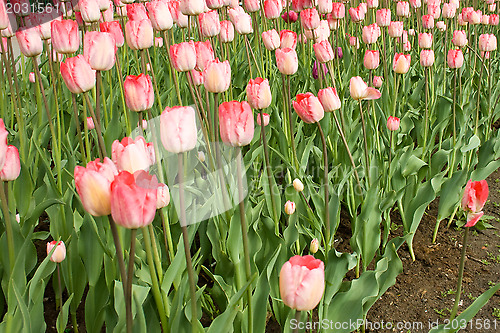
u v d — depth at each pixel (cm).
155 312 194
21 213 270
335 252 217
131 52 542
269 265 194
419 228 337
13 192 266
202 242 265
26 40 258
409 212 297
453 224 339
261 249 235
